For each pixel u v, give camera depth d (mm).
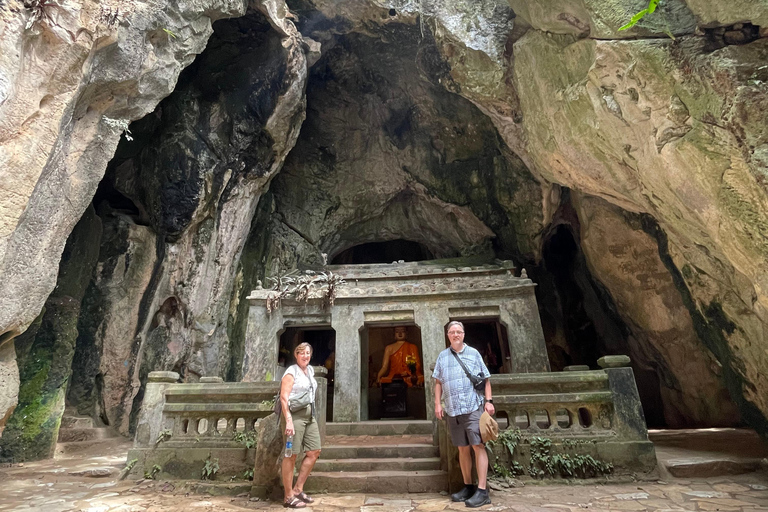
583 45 6211
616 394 5422
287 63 9984
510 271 9836
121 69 5914
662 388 10586
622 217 9328
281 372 10016
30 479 5633
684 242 6703
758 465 5301
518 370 8430
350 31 11383
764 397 6488
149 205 10281
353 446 5785
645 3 5199
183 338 10445
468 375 4496
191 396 5934
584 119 6578
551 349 12531
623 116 5781
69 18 4688
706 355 8547
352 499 4602
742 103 4145
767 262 4289
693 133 4727
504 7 8984
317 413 5797
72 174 5652
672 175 5145
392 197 14633
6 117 4277
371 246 18719
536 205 11984
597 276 10711
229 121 10312
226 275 11117
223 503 4562
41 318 8062
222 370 11070
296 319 9492
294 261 13336
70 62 4820
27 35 4395
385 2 10445
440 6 9539
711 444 6555
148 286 10156
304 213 14023
